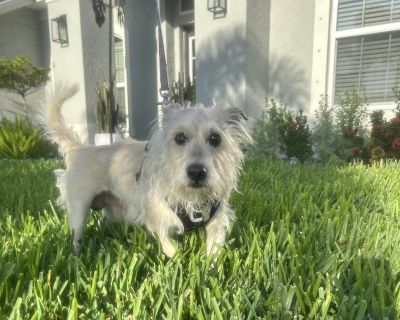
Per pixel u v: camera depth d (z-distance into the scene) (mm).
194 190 475
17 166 1298
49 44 2820
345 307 330
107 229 604
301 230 552
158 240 502
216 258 467
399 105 1381
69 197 575
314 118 1690
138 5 2521
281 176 1014
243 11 1656
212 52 1825
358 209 676
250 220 600
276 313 347
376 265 435
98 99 1997
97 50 2256
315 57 1675
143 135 2678
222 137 509
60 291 370
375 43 1559
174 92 2078
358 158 1387
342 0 1587
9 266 396
